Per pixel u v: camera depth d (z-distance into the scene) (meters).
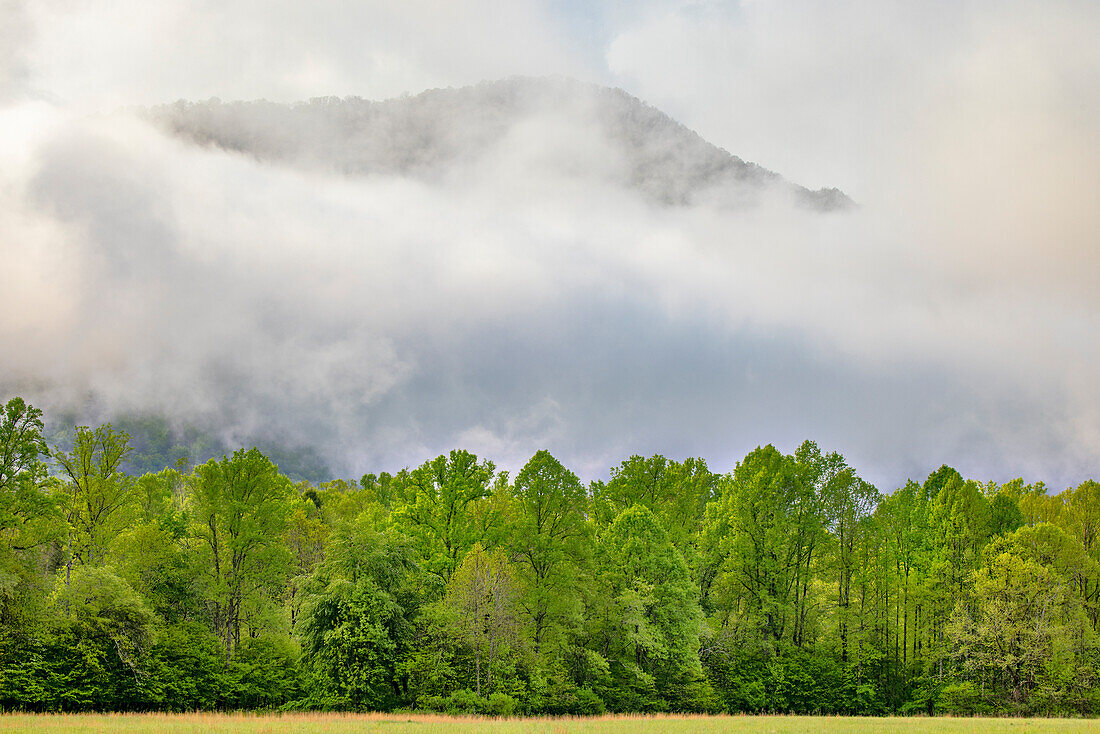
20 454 46.53
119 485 54.84
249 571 55.00
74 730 34.78
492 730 38.03
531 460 58.53
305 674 53.38
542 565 57.53
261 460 56.75
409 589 55.91
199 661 51.56
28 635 45.59
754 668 62.84
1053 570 60.56
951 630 61.25
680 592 59.12
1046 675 59.19
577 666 57.81
